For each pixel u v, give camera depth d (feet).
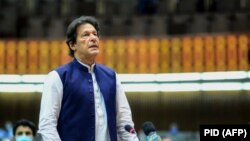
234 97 74.79
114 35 75.92
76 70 16.42
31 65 71.51
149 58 69.92
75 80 16.17
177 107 76.43
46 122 15.69
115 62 70.33
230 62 68.18
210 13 75.61
